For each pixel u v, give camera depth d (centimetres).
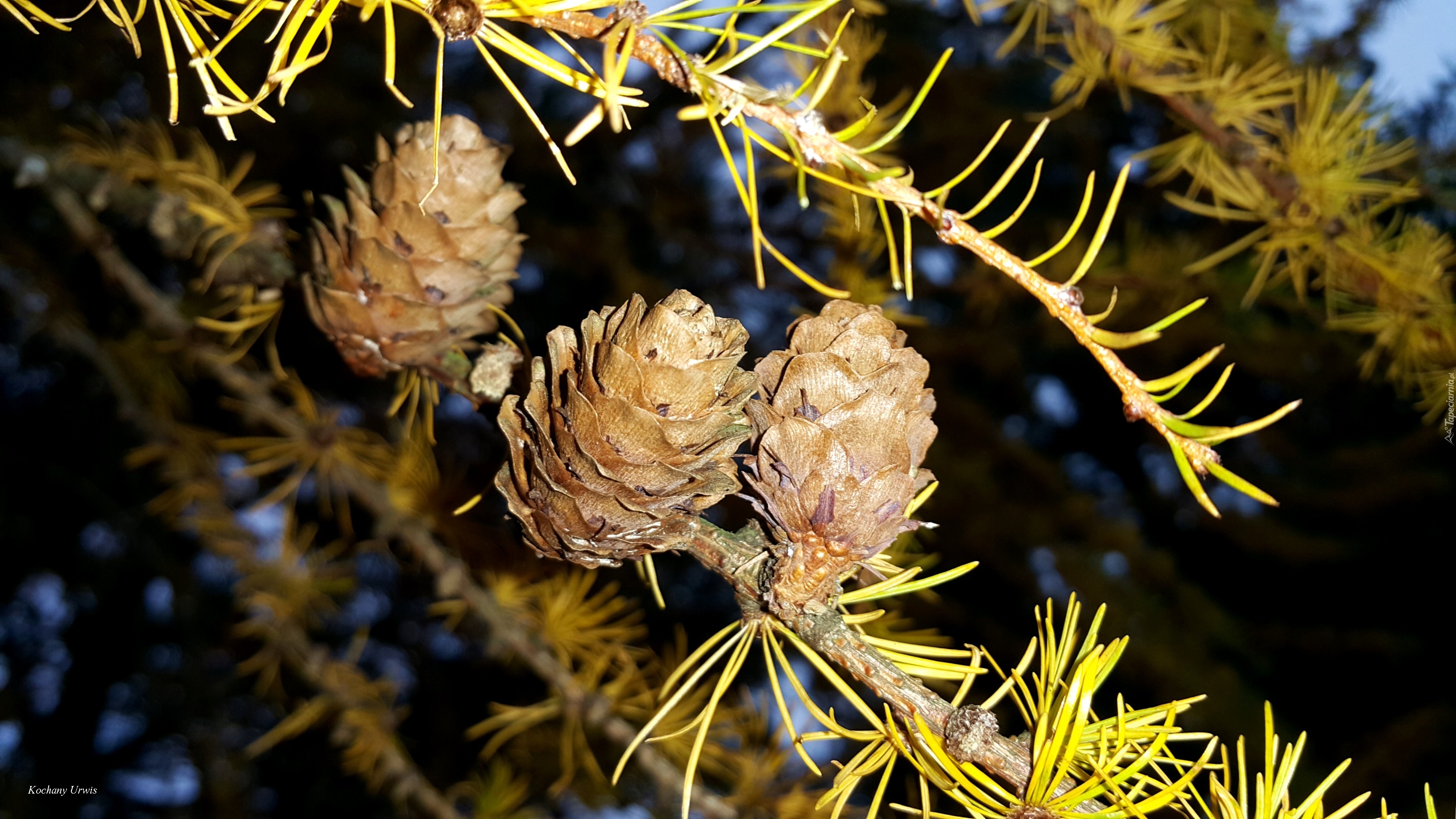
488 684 70
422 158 21
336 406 36
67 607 71
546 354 22
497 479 20
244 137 53
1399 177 36
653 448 18
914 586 21
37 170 28
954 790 19
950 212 18
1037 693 19
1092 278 42
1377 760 67
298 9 17
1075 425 101
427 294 21
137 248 46
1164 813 21
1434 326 32
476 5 17
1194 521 91
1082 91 33
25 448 65
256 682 64
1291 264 34
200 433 41
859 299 29
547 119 72
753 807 30
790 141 18
